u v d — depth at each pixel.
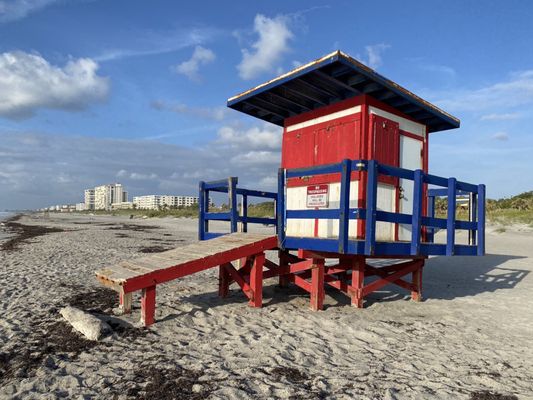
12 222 51.28
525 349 5.36
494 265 13.93
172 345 5.06
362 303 7.55
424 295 8.98
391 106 7.66
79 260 13.16
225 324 6.02
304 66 6.50
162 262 6.29
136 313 6.50
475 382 4.26
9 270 10.76
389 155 7.57
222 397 3.69
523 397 3.90
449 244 6.82
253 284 7.01
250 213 38.41
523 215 30.47
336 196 7.45
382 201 7.42
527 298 8.68
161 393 3.75
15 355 4.67
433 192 8.52
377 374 4.37
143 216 73.81
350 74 6.54
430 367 4.64
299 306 7.29
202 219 8.84
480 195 7.64
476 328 6.32
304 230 8.07
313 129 8.09
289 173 6.93
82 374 4.18
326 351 5.04
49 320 6.08
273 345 5.15
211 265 6.31
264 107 8.43
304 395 3.79
